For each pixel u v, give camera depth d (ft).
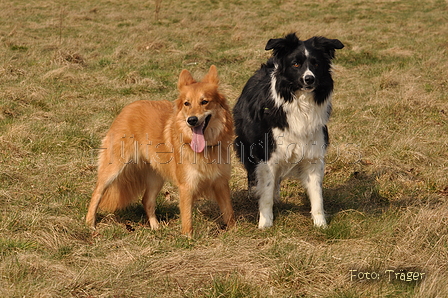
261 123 18.83
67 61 43.19
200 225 18.83
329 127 29.78
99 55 48.26
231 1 95.25
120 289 13.64
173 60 46.75
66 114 31.14
